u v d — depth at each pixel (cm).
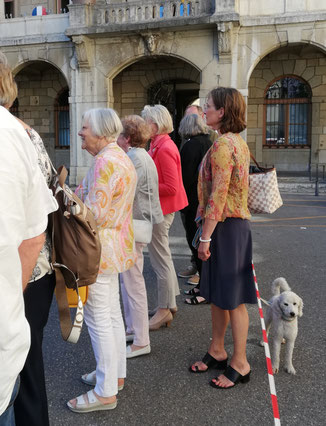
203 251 288
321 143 1812
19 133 138
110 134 279
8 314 128
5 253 127
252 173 311
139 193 343
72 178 1698
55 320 426
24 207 137
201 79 1525
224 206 289
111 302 289
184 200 416
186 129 471
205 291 302
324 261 629
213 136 499
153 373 323
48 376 319
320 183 1540
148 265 627
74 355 353
